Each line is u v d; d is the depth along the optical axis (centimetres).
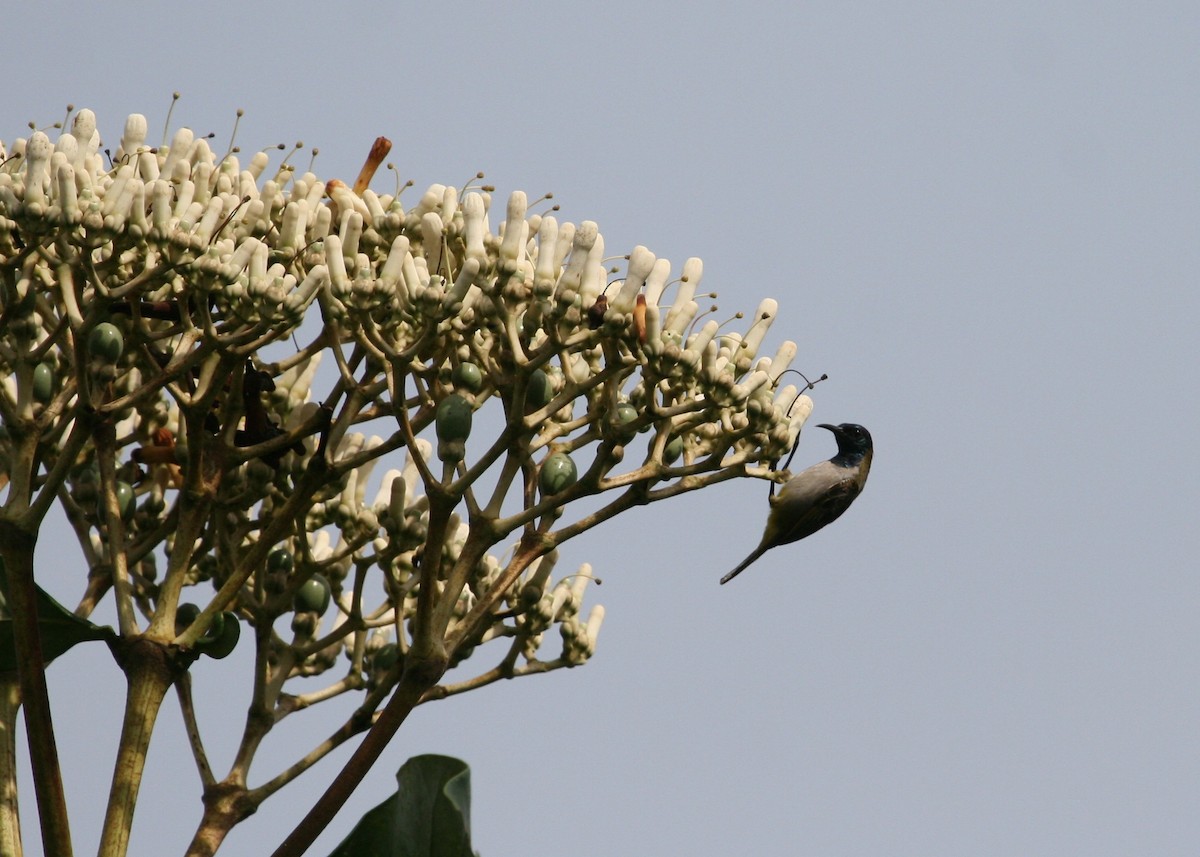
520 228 1275
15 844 1261
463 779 1187
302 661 1425
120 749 1220
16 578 1186
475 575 1467
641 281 1265
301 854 1206
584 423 1366
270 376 1332
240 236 1311
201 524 1286
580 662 1540
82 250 1193
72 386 1286
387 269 1252
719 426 1416
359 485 1424
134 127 1377
